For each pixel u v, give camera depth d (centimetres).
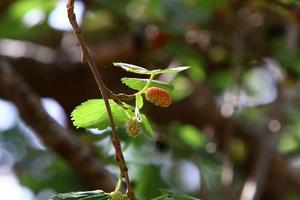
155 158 152
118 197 79
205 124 165
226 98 152
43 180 174
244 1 153
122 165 79
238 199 138
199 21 160
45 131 131
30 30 174
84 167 129
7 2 167
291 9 127
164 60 164
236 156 168
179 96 159
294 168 177
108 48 163
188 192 157
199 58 161
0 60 140
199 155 147
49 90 165
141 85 82
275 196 176
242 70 158
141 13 162
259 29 167
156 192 141
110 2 161
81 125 84
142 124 84
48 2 170
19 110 134
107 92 79
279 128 155
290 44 164
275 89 168
